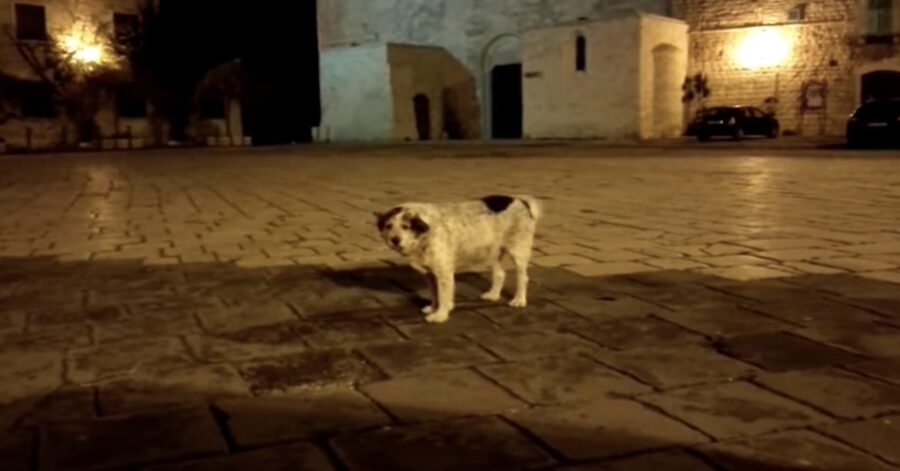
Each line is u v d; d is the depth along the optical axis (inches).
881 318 172.4
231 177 674.8
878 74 1273.4
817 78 1311.5
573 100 1350.9
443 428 114.5
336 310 188.9
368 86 1519.4
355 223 356.5
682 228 321.1
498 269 195.6
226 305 196.2
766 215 358.6
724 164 706.8
